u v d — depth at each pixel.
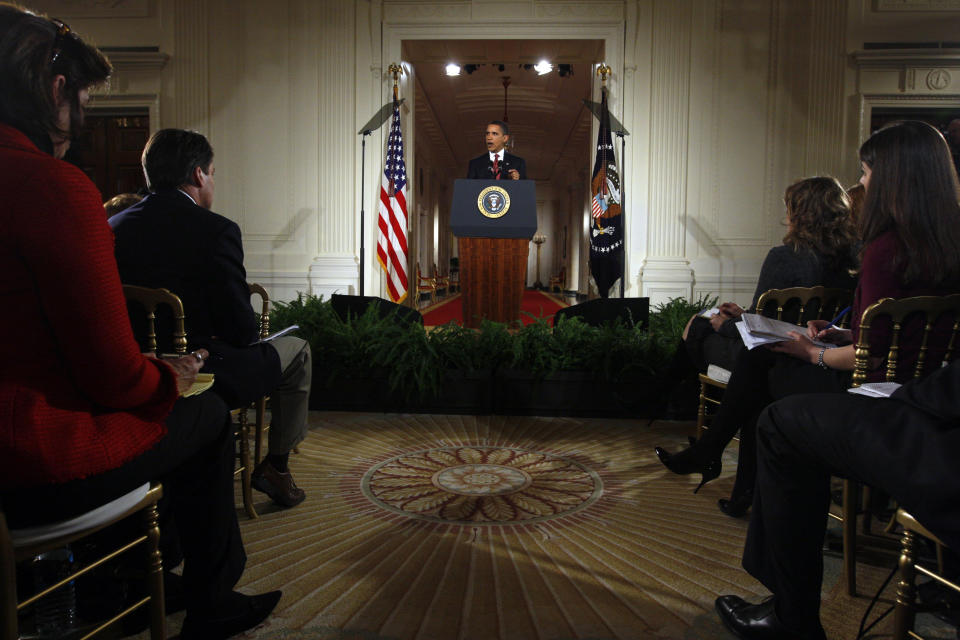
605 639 1.53
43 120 1.08
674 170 7.46
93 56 1.15
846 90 7.30
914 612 1.23
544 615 1.65
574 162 19.75
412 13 7.46
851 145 7.32
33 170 1.00
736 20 7.39
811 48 7.34
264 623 1.59
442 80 12.61
